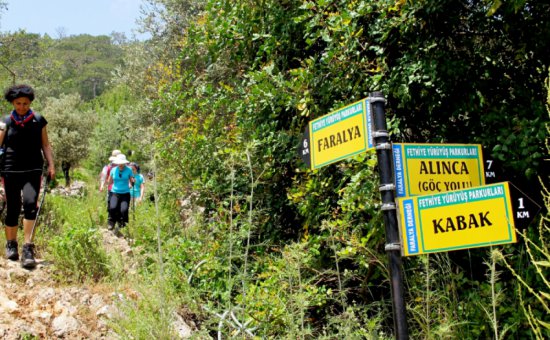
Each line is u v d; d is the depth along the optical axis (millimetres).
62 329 3775
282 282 4012
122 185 8648
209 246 5383
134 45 20797
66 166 26781
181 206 7781
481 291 3564
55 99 30812
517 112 3844
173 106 6984
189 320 4219
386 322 3816
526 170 3535
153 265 4430
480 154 2773
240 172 5848
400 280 2340
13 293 4293
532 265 3426
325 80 4781
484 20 4137
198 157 6578
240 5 5703
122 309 3578
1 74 19859
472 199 2352
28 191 5098
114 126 31031
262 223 5500
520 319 3307
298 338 3363
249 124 5695
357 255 4270
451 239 2373
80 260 5027
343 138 2713
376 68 4668
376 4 4305
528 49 3951
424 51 4176
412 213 2404
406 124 4602
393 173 2455
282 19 5523
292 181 5684
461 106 4078
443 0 3938
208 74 6863
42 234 6281
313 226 4844
